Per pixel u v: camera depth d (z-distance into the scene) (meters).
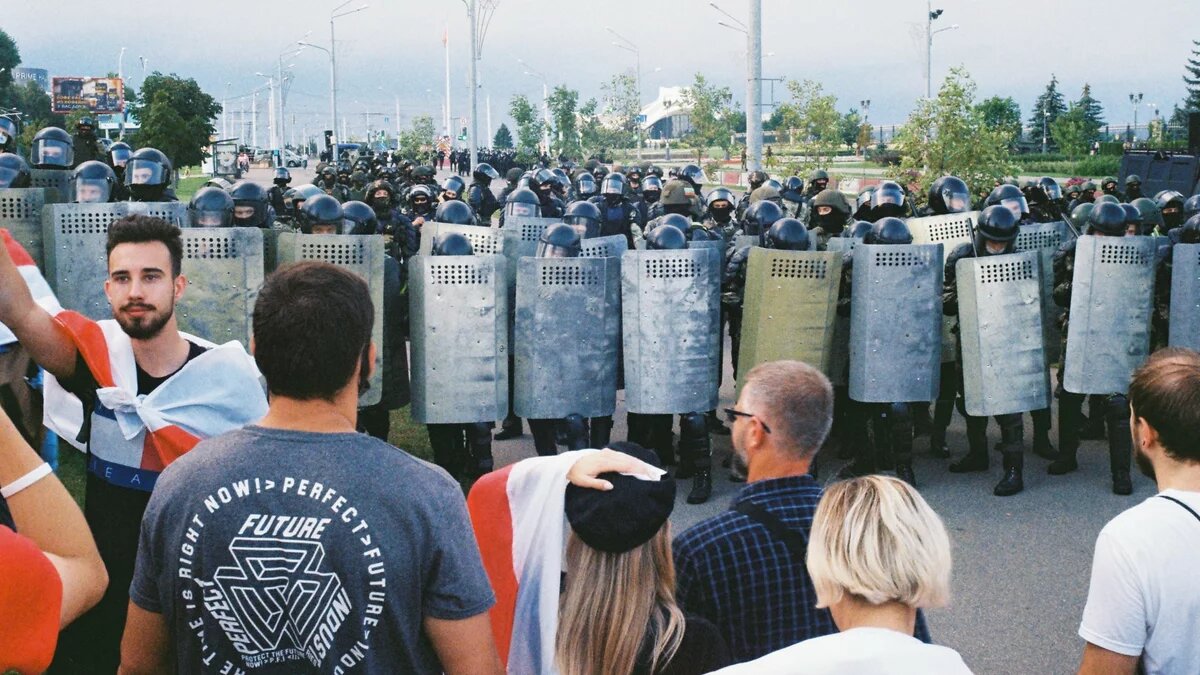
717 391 7.59
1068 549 6.68
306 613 2.17
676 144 67.19
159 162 8.52
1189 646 2.65
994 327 7.56
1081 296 7.62
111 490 3.53
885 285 7.46
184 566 2.22
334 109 58.88
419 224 12.23
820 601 2.18
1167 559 2.65
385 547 2.18
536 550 2.62
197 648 2.26
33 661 1.71
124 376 3.45
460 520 2.30
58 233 7.01
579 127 54.59
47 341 3.41
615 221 13.51
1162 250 8.26
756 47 21.44
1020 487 7.76
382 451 2.28
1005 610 5.84
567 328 7.30
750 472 3.06
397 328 7.62
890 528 2.08
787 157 29.81
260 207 8.18
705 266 7.32
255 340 2.28
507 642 2.72
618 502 2.41
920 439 9.38
